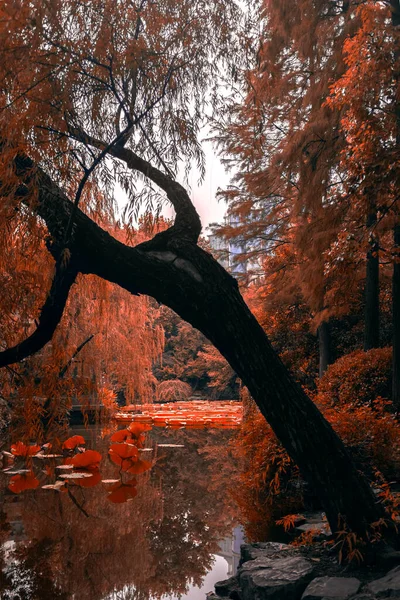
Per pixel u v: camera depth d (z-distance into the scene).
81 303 7.49
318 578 3.57
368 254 10.65
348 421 7.80
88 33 3.64
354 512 3.88
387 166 7.74
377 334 12.55
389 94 8.05
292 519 5.72
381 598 3.14
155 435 15.38
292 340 17.47
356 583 3.44
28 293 3.88
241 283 17.05
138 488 8.09
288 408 3.93
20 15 3.19
